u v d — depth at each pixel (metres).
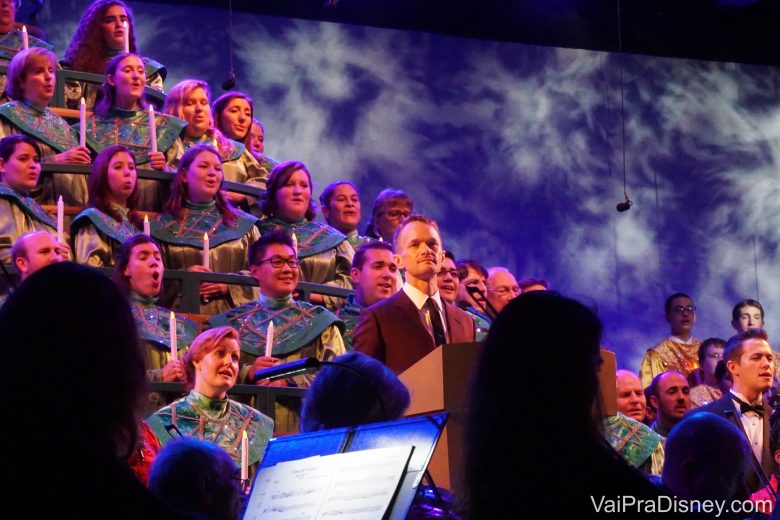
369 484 2.42
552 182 12.84
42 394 2.01
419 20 12.68
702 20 13.33
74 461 1.97
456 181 12.58
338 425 2.98
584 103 13.09
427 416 2.50
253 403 6.63
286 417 6.82
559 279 12.68
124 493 1.97
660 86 13.31
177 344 6.83
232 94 9.87
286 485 2.54
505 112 12.85
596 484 2.30
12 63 8.74
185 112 9.31
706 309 12.95
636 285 12.83
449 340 4.59
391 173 12.37
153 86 10.38
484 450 2.38
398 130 12.48
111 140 8.88
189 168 8.26
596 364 2.43
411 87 12.59
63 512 1.92
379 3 12.55
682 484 3.33
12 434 1.98
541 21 13.04
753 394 6.23
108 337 2.08
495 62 12.91
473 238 12.53
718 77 13.48
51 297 2.07
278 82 12.12
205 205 8.30
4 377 2.03
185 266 8.00
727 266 13.09
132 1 11.73
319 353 7.23
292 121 12.12
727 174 13.28
